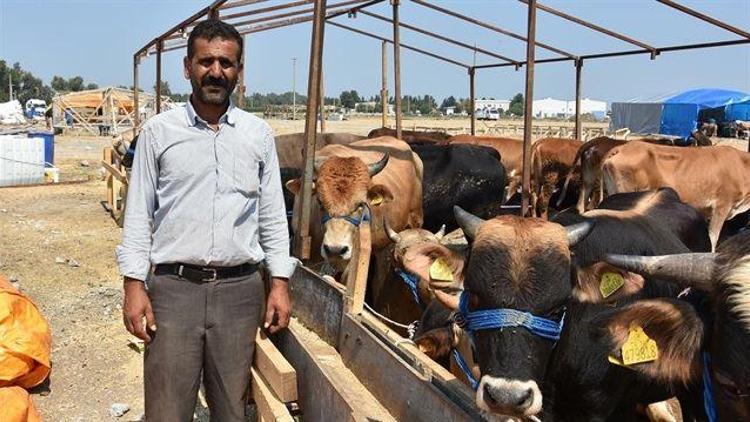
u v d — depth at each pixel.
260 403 3.78
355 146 8.96
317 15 6.60
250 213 3.57
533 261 3.26
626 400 4.15
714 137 37.34
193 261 3.46
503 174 11.20
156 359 3.54
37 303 8.58
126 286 3.43
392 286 6.82
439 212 10.60
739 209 10.83
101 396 6.18
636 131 47.59
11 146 19.20
